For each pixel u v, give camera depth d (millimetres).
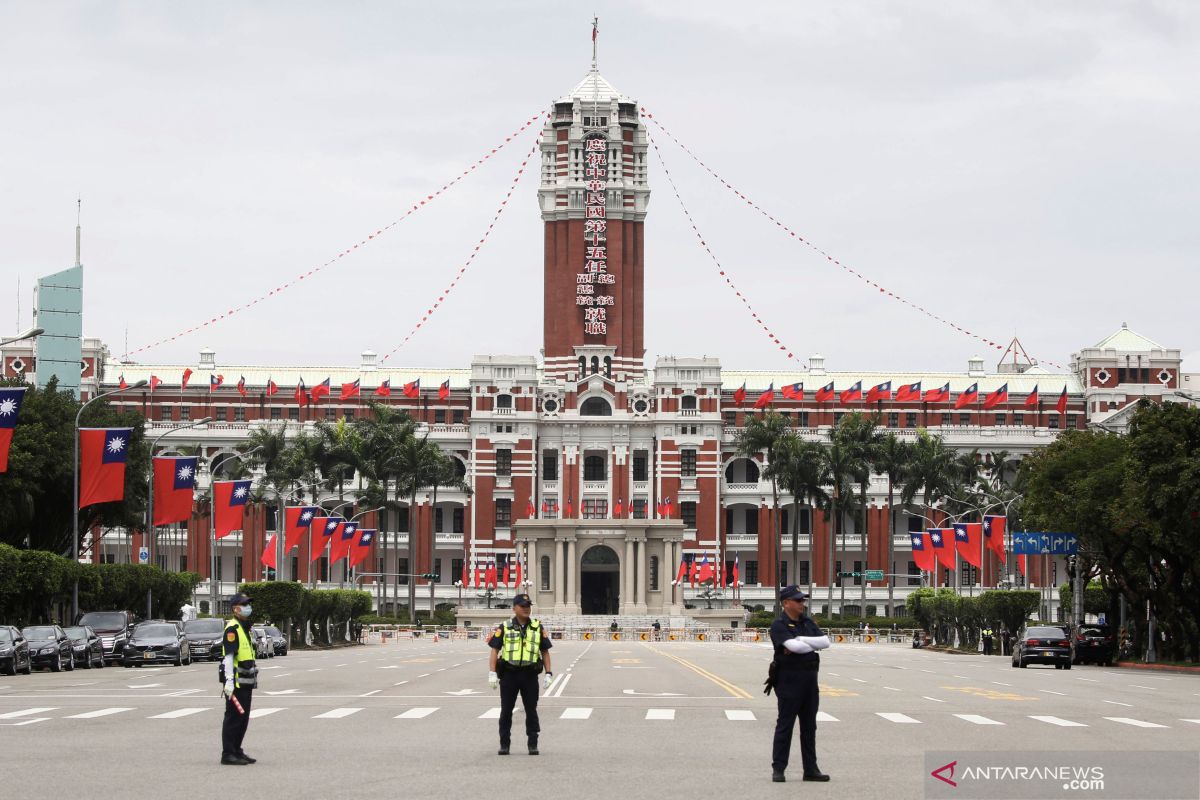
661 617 197750
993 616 128500
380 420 197000
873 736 40531
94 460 102625
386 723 44594
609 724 44344
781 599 31641
